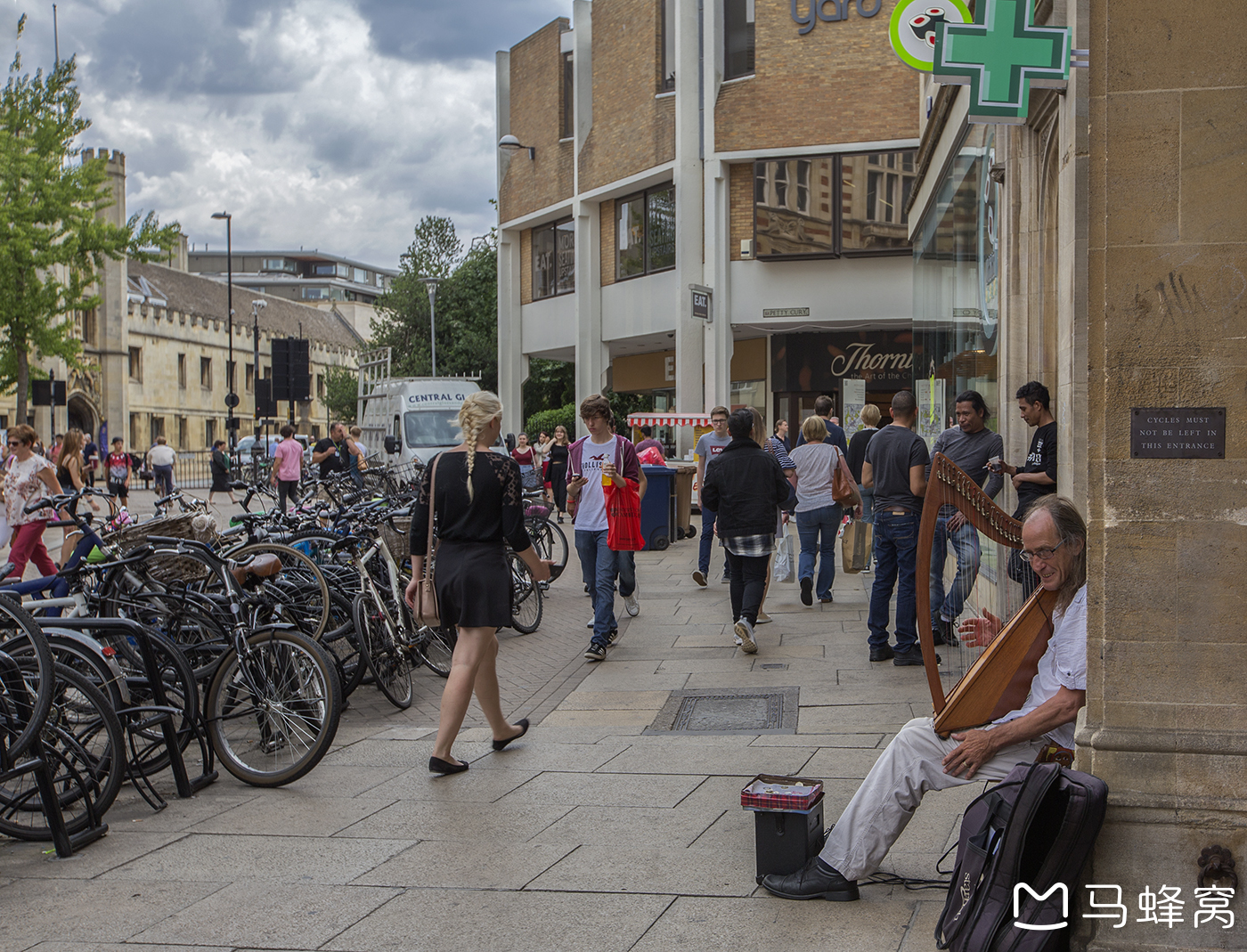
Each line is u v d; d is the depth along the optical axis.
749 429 8.36
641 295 25.16
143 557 6.25
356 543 7.62
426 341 48.91
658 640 9.11
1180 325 3.14
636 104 24.27
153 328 64.31
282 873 4.26
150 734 5.35
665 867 4.14
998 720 3.67
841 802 4.80
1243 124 3.10
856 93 21.75
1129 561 3.20
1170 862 3.16
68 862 4.46
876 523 7.85
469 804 5.04
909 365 23.28
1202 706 3.17
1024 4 5.93
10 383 30.83
